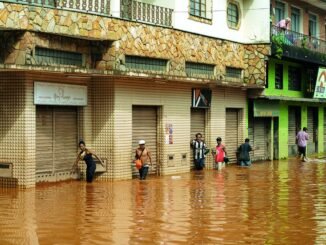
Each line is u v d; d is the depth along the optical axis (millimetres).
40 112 16844
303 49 28250
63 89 17188
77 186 16734
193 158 22188
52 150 17250
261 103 26219
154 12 20047
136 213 12242
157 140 20312
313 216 12047
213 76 22984
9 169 16125
